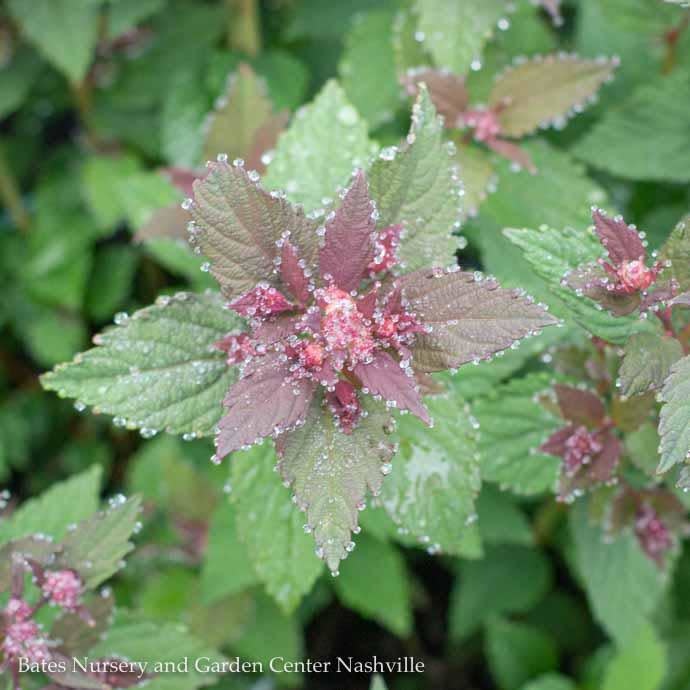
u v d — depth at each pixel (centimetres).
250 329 35
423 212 35
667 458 33
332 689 51
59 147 58
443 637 52
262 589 44
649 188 47
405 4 44
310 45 54
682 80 42
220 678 46
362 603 44
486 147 41
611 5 43
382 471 33
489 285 33
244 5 48
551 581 48
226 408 33
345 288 34
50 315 54
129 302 57
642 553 40
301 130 37
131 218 45
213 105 48
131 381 34
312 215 36
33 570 35
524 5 43
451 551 37
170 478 44
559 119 40
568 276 34
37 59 52
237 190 33
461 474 36
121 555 36
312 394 33
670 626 46
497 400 38
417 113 35
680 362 33
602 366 37
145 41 52
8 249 56
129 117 54
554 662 46
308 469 33
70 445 54
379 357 33
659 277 34
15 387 57
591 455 37
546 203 41
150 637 38
